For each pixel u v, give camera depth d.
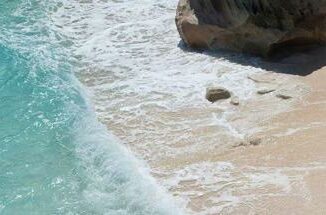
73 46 21.06
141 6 23.53
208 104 16.77
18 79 19.17
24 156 15.73
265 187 13.38
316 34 18.06
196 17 19.14
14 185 14.68
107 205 13.59
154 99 17.33
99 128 16.36
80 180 14.60
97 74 19.11
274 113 15.84
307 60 17.86
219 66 18.39
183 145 15.24
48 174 14.97
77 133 16.38
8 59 20.30
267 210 12.73
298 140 14.67
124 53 20.17
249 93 16.84
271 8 17.67
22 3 24.75
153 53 19.91
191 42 19.64
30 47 21.14
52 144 16.11
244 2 17.89
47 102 17.92
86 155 15.43
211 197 13.35
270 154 14.39
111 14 23.17
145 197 13.56
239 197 13.22
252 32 18.27
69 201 13.95
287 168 13.84
